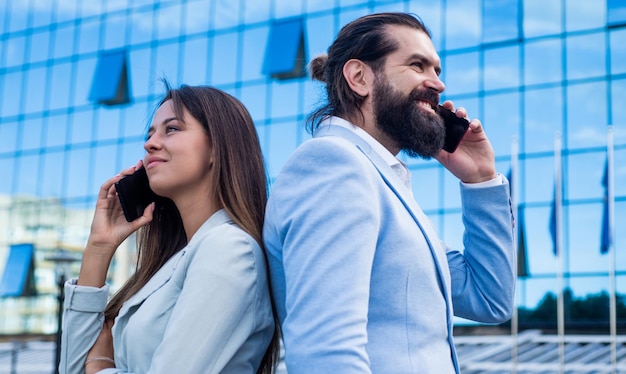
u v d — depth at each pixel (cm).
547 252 2777
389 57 254
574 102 2845
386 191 232
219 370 239
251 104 3281
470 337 2683
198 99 273
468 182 286
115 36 3662
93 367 278
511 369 2320
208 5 3472
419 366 221
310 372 202
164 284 258
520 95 2912
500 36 2961
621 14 2817
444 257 244
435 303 230
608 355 2422
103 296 283
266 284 252
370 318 224
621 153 2767
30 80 3822
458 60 3002
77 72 3738
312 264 212
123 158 3591
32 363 3136
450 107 289
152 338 250
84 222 3644
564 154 2828
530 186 2845
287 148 3192
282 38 3250
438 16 3044
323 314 206
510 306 282
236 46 3375
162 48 3541
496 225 281
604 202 1925
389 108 251
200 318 238
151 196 291
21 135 3791
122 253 3494
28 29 3862
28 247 3688
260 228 266
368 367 204
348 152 226
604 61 2831
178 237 291
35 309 3703
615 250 2714
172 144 268
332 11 3209
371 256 216
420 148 255
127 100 3594
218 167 267
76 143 3678
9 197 3759
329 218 217
